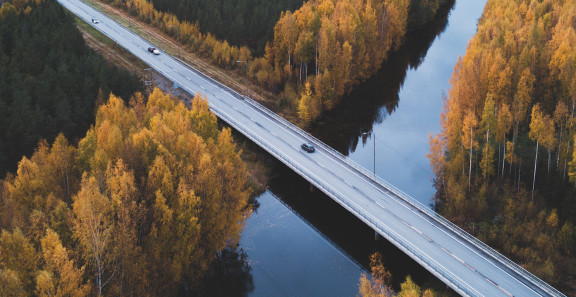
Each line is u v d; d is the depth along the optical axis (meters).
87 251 50.88
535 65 102.75
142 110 92.25
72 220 55.75
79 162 72.88
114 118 82.69
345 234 81.12
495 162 88.38
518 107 89.81
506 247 74.12
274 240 80.75
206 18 148.00
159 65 133.88
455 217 81.62
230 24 144.88
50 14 123.81
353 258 76.31
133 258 55.25
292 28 121.88
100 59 107.81
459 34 171.50
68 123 88.06
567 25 120.75
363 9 140.00
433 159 90.38
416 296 55.59
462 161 88.06
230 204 71.06
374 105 125.56
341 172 88.94
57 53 107.25
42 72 101.69
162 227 59.56
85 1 185.88
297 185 93.44
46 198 64.88
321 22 125.06
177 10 157.62
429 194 91.25
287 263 76.06
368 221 75.44
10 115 83.00
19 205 63.94
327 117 118.88
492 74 95.25
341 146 107.75
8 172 71.81
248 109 112.38
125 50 142.38
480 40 120.88
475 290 62.81
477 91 97.31
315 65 127.00
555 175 81.62
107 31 155.38
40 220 55.06
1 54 101.31
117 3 178.88
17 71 97.00
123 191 58.06
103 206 55.53
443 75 142.00
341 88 122.31
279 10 142.62
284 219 85.62
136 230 57.69
